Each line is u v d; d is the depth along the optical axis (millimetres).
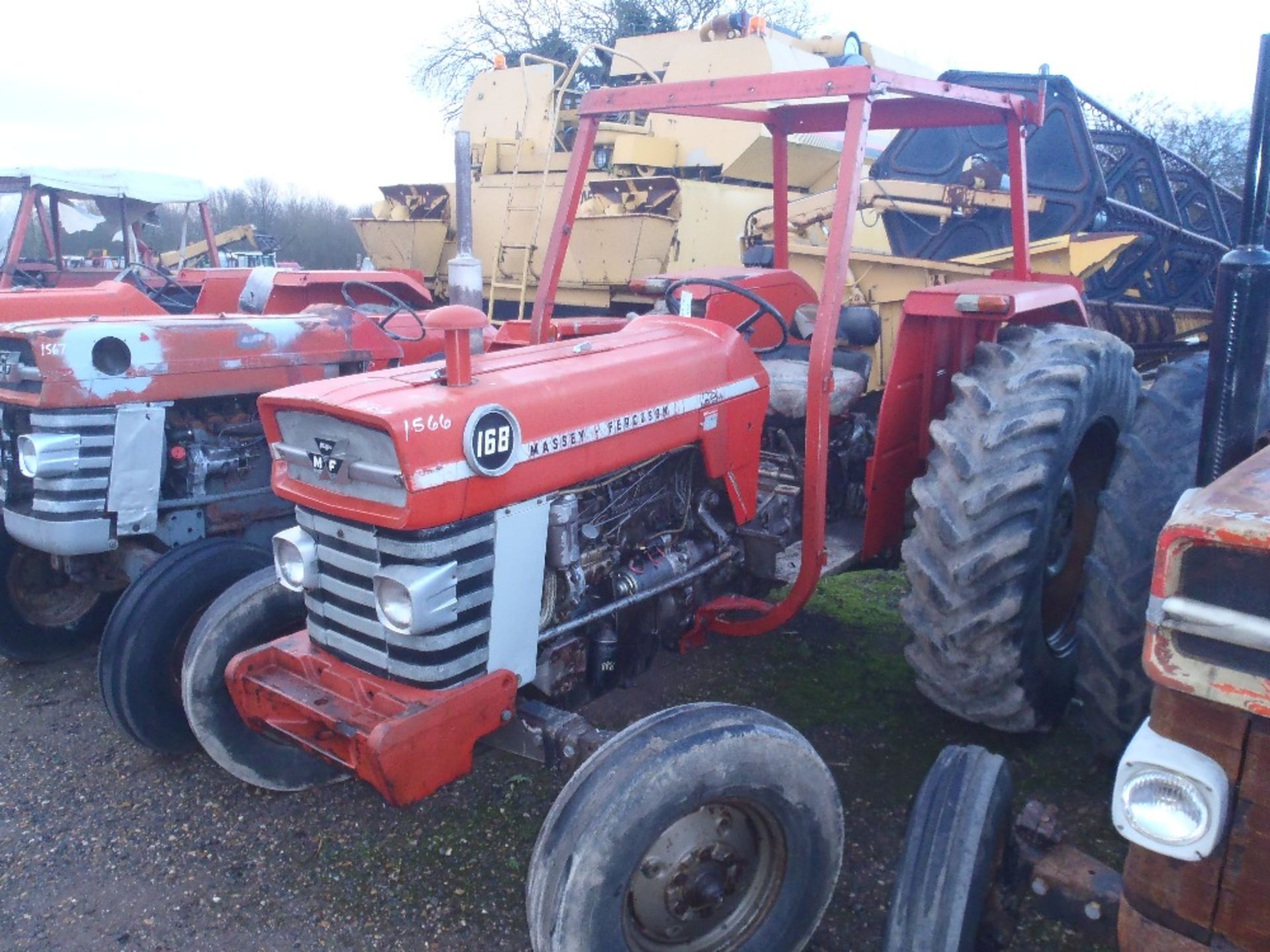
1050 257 5992
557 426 2332
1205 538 1314
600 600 2641
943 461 2877
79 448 3389
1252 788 1367
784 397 3508
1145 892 1486
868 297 6266
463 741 2186
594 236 7633
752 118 3768
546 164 7984
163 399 3570
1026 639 2793
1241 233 1774
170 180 7965
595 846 1859
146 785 3207
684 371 2736
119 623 3094
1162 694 1437
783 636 4121
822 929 2488
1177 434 2598
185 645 3203
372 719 2188
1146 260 6742
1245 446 1806
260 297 5457
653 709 3508
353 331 4141
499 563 2248
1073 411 2873
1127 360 3330
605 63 13031
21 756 3404
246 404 3939
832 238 2748
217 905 2633
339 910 2609
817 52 9148
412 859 2803
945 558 2779
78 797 3148
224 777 3246
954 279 5875
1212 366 1817
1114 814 1471
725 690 3648
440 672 2180
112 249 10156
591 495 2580
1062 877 1925
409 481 2029
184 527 3736
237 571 3293
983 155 6590
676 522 2906
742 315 3834
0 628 3930
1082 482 3279
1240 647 1322
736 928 2211
